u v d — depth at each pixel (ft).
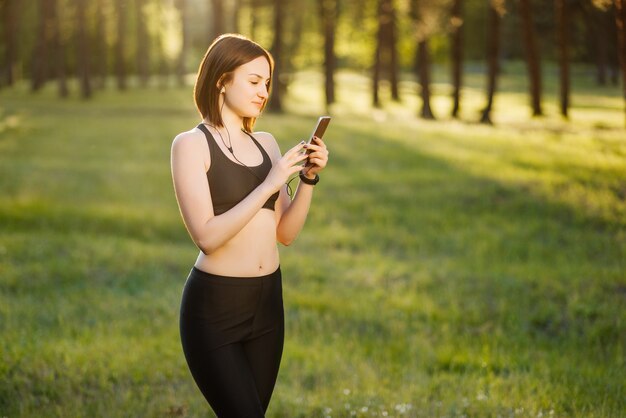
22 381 15.72
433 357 19.12
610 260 29.07
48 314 21.54
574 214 35.40
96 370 16.61
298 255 31.45
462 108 111.65
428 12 93.45
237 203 9.13
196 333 9.14
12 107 107.04
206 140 9.08
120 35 157.07
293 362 18.25
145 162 55.72
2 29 180.04
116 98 131.34
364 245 33.55
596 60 164.35
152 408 14.56
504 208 37.73
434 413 14.40
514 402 15.12
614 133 62.34
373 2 132.87
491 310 23.79
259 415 9.02
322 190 44.45
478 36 202.39
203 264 9.25
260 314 9.35
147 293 24.86
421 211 38.52
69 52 192.65
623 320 21.74
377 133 67.67
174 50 225.15
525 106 111.24
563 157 48.32
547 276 26.96
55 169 51.01
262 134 9.90
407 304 24.20
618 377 17.01
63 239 32.65
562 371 17.62
